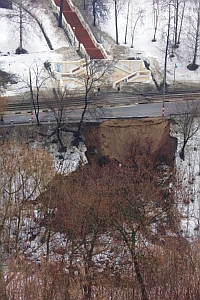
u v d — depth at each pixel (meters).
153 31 113.75
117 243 60.38
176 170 78.50
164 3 116.94
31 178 69.25
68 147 79.50
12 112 83.69
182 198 74.31
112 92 91.69
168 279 54.16
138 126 80.31
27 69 95.50
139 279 52.66
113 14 117.69
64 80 90.69
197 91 94.62
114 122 80.56
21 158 71.25
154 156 79.38
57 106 84.31
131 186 66.19
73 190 67.12
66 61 94.56
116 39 108.62
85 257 57.88
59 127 78.88
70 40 107.75
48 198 67.00
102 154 79.19
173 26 112.50
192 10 114.75
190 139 82.00
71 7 117.44
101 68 91.81
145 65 101.31
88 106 84.94
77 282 53.41
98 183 66.12
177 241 63.44
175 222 68.94
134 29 112.62
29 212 67.44
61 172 73.12
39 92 88.44
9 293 50.09
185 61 104.88
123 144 79.38
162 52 107.25
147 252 58.19
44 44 106.00
